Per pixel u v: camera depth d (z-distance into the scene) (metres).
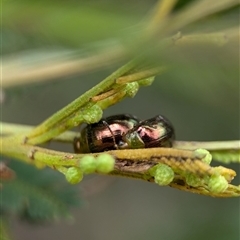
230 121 0.12
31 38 0.10
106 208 0.18
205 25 0.09
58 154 0.06
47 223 0.10
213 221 0.14
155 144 0.06
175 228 0.16
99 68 0.09
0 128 0.08
